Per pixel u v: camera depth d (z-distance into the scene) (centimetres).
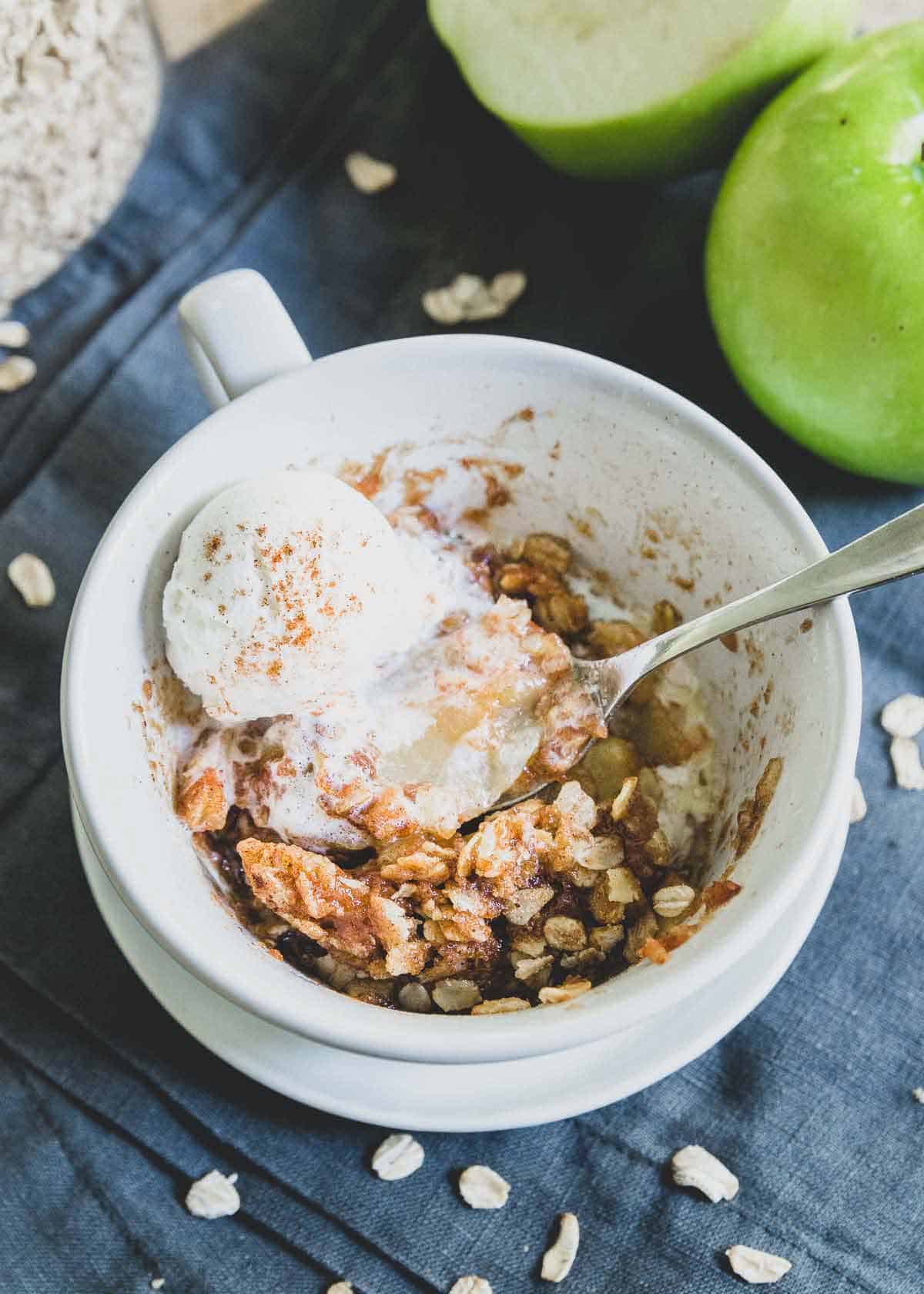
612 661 32
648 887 32
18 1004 34
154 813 30
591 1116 33
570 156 37
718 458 31
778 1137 33
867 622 36
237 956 28
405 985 31
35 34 35
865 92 33
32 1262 32
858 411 34
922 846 34
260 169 40
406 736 32
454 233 40
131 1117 33
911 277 32
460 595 34
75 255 40
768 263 34
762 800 30
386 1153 33
